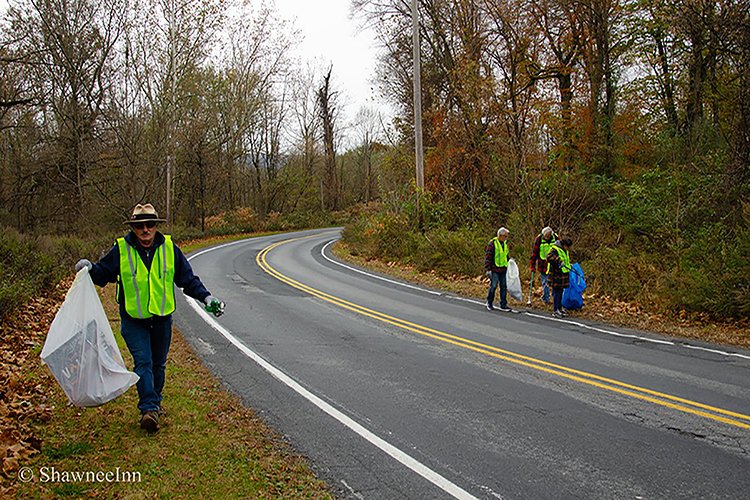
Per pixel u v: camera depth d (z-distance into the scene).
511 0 20.34
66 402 5.03
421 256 17.34
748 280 9.82
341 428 4.91
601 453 4.46
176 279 4.95
